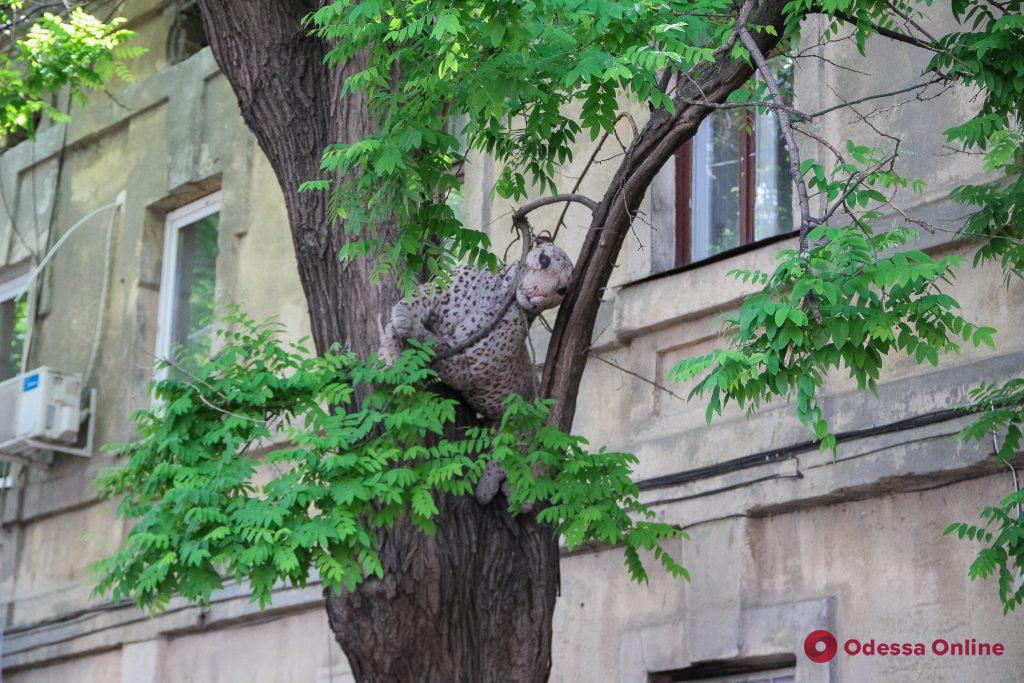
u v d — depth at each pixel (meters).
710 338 15.82
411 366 11.17
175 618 19.81
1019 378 12.45
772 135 16.70
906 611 13.66
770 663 14.65
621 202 11.38
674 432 15.83
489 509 11.55
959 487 13.61
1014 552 11.24
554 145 12.04
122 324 22.80
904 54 15.19
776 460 14.75
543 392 11.73
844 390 14.65
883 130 15.12
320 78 13.04
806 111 15.88
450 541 11.30
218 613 19.33
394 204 11.45
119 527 21.39
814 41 15.91
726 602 14.80
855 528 14.23
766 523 14.89
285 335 20.34
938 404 13.81
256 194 21.50
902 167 14.80
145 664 20.09
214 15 13.17
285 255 20.84
